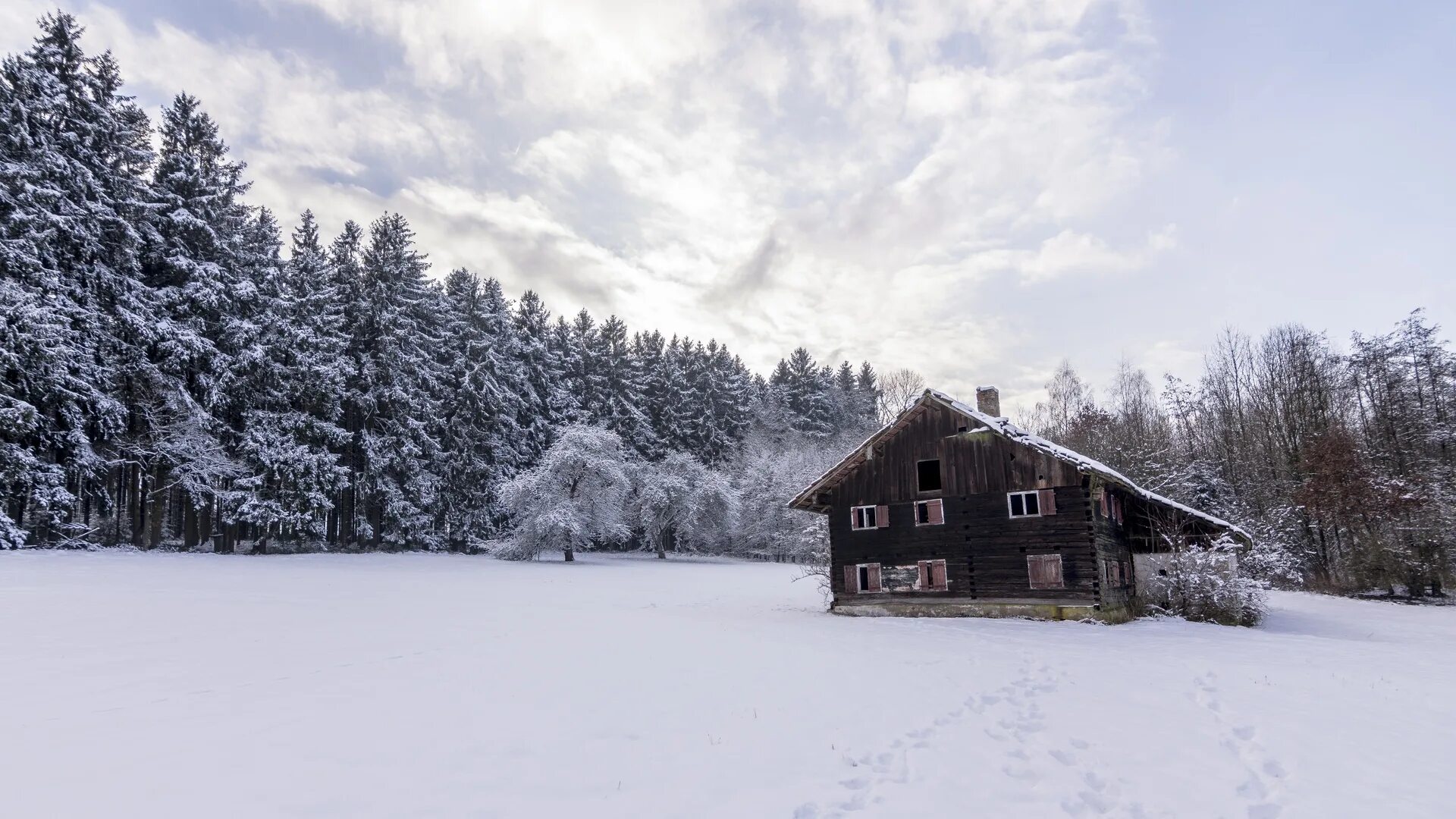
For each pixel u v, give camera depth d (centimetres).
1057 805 726
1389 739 974
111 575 2778
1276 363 5553
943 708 1126
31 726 905
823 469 8000
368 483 5081
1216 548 2711
